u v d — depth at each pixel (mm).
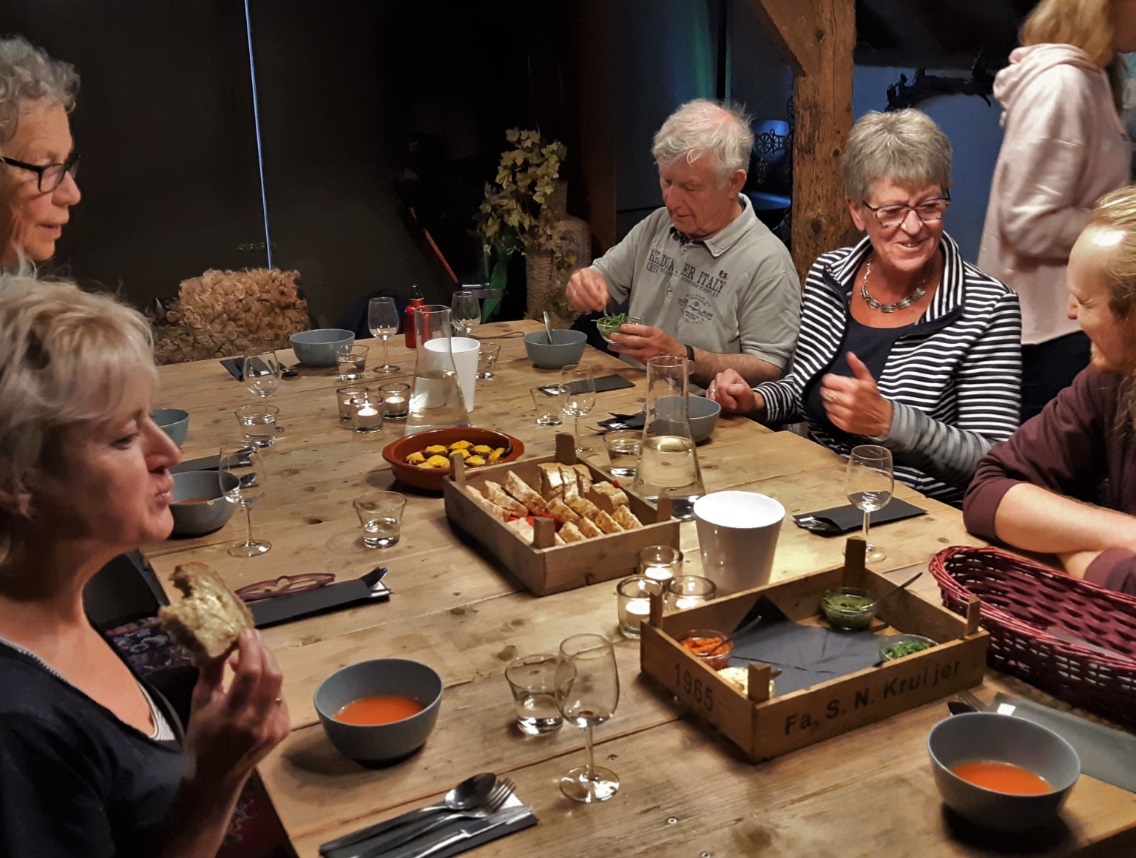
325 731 1256
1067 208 2691
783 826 1128
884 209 2396
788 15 3676
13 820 932
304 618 1611
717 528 1580
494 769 1237
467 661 1478
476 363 2594
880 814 1145
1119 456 1773
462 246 5641
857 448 1839
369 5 5090
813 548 1835
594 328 4383
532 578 1675
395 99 5277
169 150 4895
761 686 1224
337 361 3068
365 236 5426
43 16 4508
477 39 5352
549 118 5645
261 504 2072
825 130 3842
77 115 4668
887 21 4246
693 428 2385
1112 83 2787
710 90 5125
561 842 1111
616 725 1324
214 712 1004
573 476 1911
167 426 2365
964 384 2408
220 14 4809
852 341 2602
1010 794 1060
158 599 1821
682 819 1143
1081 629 1465
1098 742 1242
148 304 5059
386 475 2221
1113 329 1593
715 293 3186
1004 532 1785
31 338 984
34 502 1020
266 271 4762
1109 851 1120
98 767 1021
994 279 2455
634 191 5609
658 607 1397
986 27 4004
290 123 5098
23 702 959
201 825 1036
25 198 2176
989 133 4102
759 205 5043
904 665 1312
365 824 1147
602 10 5320
